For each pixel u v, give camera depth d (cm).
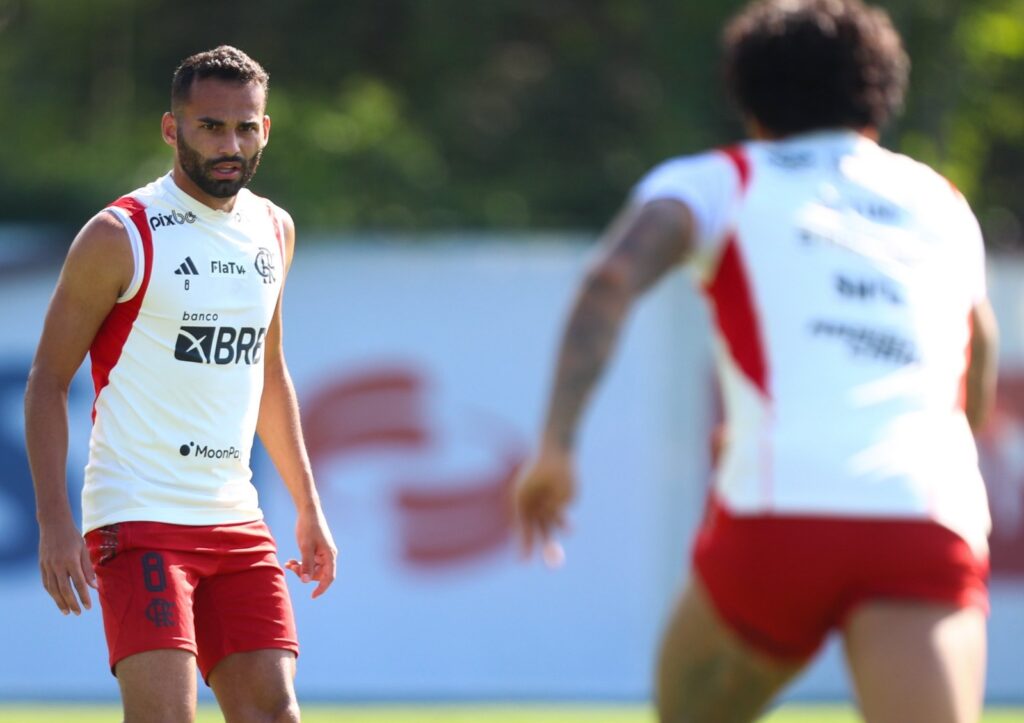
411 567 4016
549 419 1277
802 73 1409
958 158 7269
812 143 1390
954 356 1338
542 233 7106
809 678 4053
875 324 1312
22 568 3950
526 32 7569
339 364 4056
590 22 7525
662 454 4072
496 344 4081
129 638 1528
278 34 7588
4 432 3981
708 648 1345
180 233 1577
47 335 1565
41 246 4038
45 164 6322
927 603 1266
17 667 3931
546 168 7350
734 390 1333
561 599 4034
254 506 1639
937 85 6906
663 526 4062
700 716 1368
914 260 1343
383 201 6912
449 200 7038
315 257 4069
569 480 1271
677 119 6956
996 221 7888
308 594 3969
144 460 1570
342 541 4012
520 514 1292
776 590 1292
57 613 3947
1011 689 4028
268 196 6681
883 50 1430
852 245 1333
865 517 1270
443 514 4038
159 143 7225
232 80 1573
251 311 1608
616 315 1292
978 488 1316
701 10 6994
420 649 3997
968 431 1343
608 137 7406
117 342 1572
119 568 1555
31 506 3966
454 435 4059
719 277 1341
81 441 3850
